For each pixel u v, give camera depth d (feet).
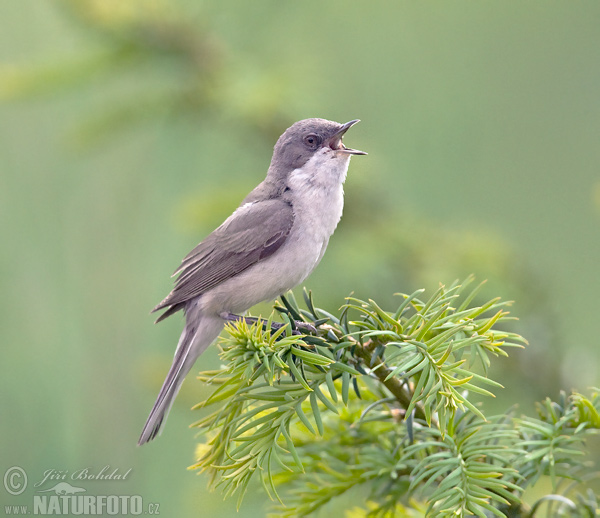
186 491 28.19
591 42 40.65
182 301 32.01
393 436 19.94
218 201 34.06
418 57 38.88
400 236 35.35
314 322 19.75
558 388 30.37
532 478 17.84
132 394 30.89
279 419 17.51
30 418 28.96
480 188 38.68
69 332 30.83
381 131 37.96
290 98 35.86
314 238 32.76
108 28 34.91
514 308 32.55
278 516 19.81
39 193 32.63
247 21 37.09
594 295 37.52
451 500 16.22
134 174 34.86
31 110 34.04
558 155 39.70
